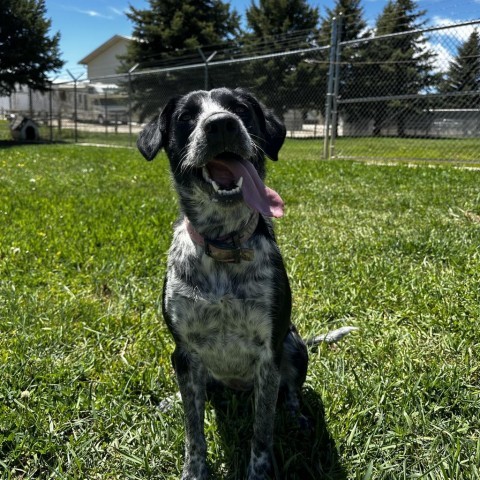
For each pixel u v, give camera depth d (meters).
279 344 0.74
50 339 1.02
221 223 0.72
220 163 0.75
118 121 9.38
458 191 2.34
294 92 6.21
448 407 0.78
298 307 1.19
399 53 5.12
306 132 7.05
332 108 4.15
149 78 7.14
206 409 0.85
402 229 1.75
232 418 0.82
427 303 1.15
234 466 0.73
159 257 1.48
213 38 11.85
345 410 0.80
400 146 4.82
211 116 0.72
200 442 0.71
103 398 0.82
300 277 1.33
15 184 2.80
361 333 1.05
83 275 1.35
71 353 0.99
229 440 0.77
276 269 0.74
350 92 5.37
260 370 0.73
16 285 1.29
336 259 1.47
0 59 7.62
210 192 0.72
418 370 0.90
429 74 3.85
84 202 2.26
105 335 1.05
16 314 1.12
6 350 0.97
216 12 12.42
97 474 0.69
